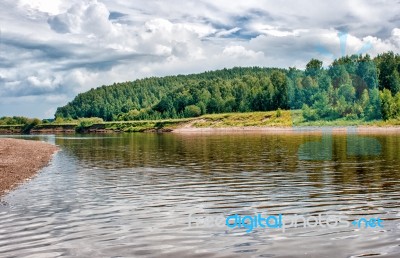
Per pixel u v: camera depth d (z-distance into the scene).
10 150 55.97
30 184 27.41
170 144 71.75
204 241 14.40
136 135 132.25
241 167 34.22
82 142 89.31
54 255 13.25
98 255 13.17
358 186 24.02
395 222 16.23
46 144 76.25
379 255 12.64
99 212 18.91
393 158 37.34
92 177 30.42
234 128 143.25
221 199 21.36
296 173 29.73
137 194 23.19
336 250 13.18
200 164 37.34
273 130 122.31
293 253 13.02
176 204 20.38
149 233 15.44
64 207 20.02
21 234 15.52
